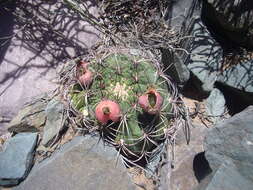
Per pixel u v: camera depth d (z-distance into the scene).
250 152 0.21
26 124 0.25
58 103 0.25
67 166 0.23
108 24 0.29
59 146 0.25
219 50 0.27
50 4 0.29
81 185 0.23
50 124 0.25
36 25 0.28
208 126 0.26
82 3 0.29
